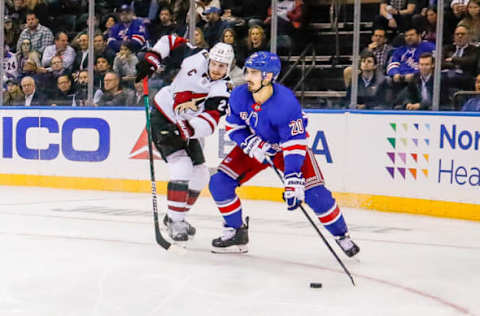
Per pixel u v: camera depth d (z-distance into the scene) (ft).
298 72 67.97
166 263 31.73
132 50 67.51
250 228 43.65
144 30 67.97
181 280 28.35
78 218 46.03
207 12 66.39
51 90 70.38
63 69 69.72
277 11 65.05
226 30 65.10
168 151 34.78
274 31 61.21
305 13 67.97
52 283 27.40
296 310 24.11
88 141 66.18
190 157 35.94
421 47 56.75
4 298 25.04
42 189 65.98
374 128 53.57
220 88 34.65
